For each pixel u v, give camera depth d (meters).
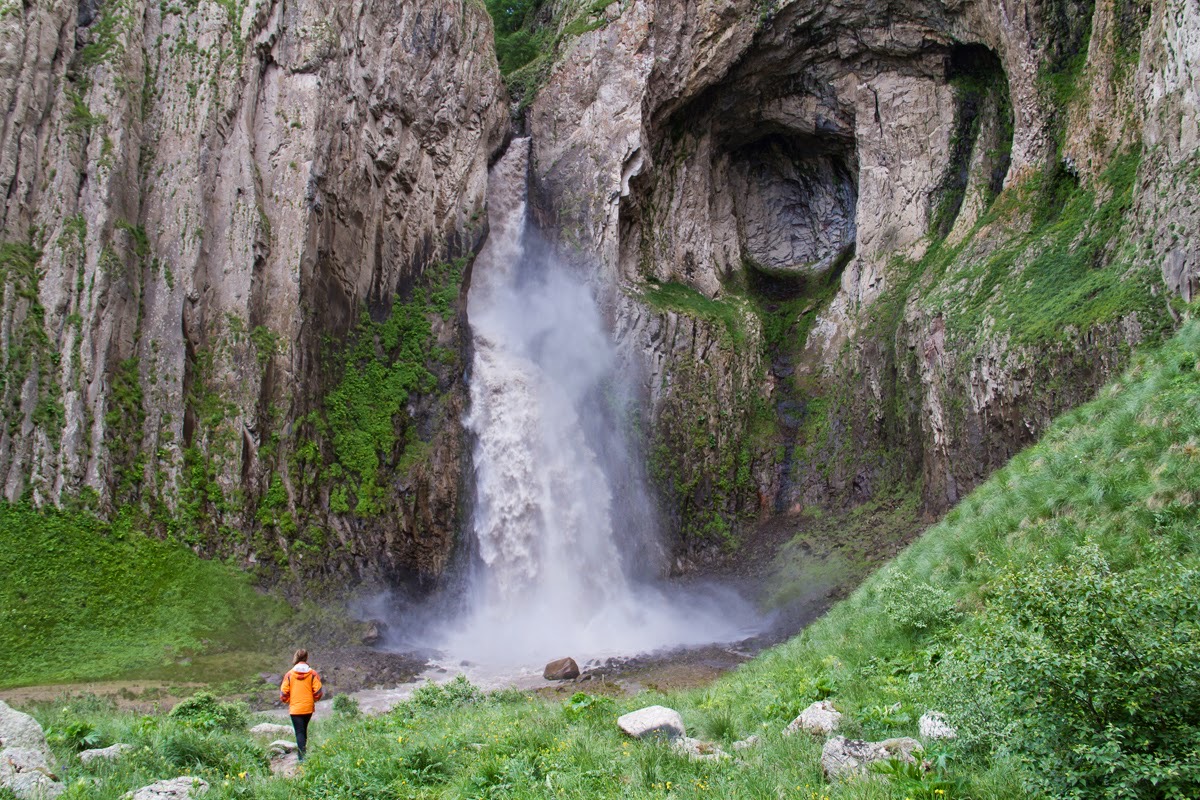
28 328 25.97
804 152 45.78
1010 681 7.12
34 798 8.16
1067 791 6.68
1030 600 7.23
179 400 28.14
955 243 36.56
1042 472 16.52
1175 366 16.89
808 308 43.00
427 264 36.78
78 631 23.66
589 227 40.47
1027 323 28.58
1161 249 24.73
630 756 9.30
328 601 28.55
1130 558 12.14
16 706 18.56
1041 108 34.09
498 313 39.06
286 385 30.03
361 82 34.75
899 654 12.94
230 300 29.98
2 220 26.59
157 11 31.38
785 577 33.69
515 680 25.19
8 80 27.25
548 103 42.78
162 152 30.09
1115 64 31.17
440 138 37.97
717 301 42.81
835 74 42.00
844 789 7.47
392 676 25.41
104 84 29.00
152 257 29.05
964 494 30.17
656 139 42.91
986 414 29.52
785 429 39.59
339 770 9.95
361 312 33.94
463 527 33.06
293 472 29.56
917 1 38.34
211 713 16.42
